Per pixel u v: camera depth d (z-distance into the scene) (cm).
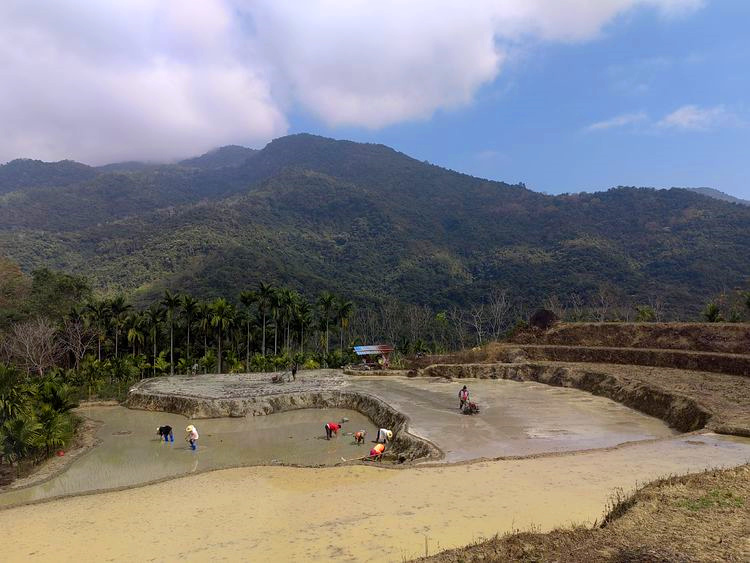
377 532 1596
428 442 2966
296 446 3469
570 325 6400
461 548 1281
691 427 3164
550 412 3856
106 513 1952
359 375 6144
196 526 1766
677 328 5559
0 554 1599
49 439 3266
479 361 6175
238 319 7994
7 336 6981
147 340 8050
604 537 1232
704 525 1272
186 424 4316
